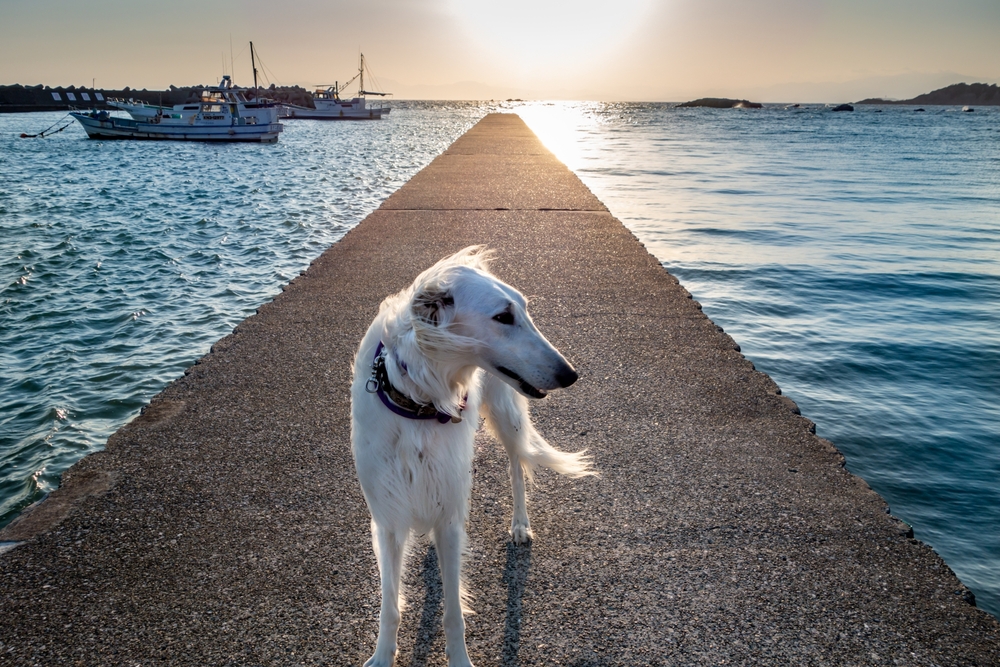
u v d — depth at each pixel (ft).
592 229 28.68
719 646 7.52
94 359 23.76
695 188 61.67
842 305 27.81
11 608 7.98
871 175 74.49
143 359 23.77
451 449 7.43
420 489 7.28
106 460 11.08
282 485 10.48
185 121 153.79
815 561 8.80
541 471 11.00
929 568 8.65
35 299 30.37
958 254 36.24
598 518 9.81
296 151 127.34
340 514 9.77
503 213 31.96
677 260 34.68
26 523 9.51
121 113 359.66
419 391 7.23
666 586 8.43
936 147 123.44
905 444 17.16
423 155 116.57
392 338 7.41
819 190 61.26
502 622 7.95
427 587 8.65
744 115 355.15
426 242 26.00
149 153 124.67
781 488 10.41
